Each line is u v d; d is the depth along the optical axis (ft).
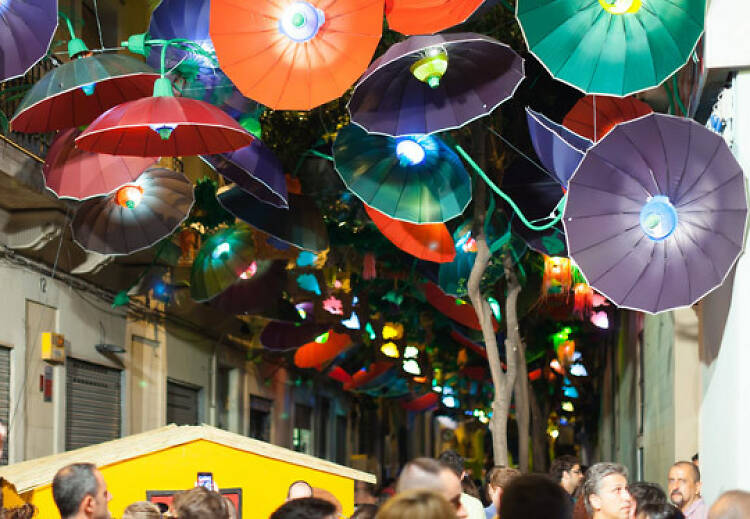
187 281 64.03
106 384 57.82
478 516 24.07
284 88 26.55
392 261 54.65
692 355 41.91
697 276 24.88
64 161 34.68
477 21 40.37
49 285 50.65
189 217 49.01
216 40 25.76
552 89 43.06
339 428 126.52
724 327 27.66
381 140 33.91
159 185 39.99
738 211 24.36
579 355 74.79
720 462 28.45
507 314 47.01
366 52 26.27
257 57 26.13
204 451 31.30
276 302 59.06
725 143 23.93
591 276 25.05
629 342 63.31
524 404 58.75
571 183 24.84
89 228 40.42
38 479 29.37
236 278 48.98
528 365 89.04
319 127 44.32
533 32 24.75
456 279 47.14
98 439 56.18
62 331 51.80
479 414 105.81
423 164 34.45
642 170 24.53
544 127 26.71
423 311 69.41
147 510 22.41
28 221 46.70
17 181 42.75
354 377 88.99
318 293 58.85
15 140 44.47
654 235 24.75
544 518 14.33
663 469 47.06
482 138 42.75
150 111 25.64
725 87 28.30
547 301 63.72
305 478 31.78
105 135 27.96
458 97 29.63
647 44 25.07
